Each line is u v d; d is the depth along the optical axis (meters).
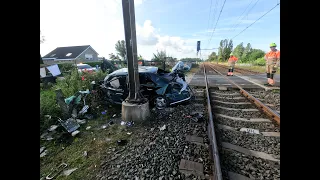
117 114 4.63
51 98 4.66
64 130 3.45
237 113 4.38
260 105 4.77
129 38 3.90
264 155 2.50
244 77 12.31
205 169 2.24
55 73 8.81
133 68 4.05
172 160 2.45
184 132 3.35
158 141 3.02
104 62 10.37
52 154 2.72
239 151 2.62
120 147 2.89
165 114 4.45
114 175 2.19
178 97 5.10
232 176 2.08
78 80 5.98
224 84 9.15
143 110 4.05
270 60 7.93
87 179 2.14
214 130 3.08
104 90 5.43
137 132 3.47
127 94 4.94
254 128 3.46
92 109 4.77
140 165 2.36
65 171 2.30
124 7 3.77
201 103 5.40
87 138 3.26
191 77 13.34
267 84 8.48
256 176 2.07
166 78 5.20
